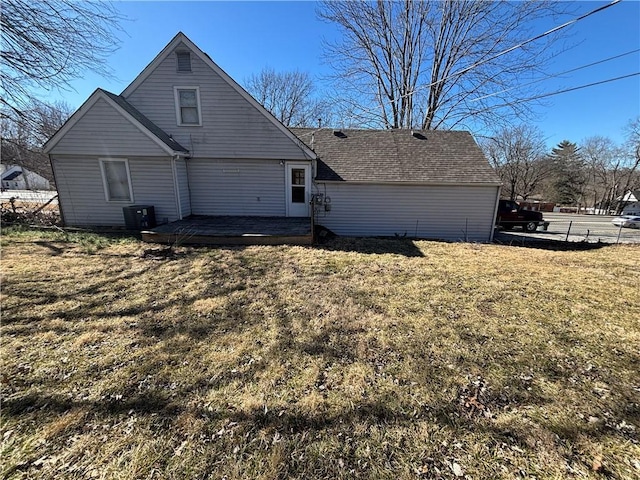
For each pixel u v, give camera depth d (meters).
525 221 15.91
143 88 9.93
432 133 13.27
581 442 2.23
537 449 2.16
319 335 3.67
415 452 2.12
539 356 3.34
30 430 2.23
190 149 10.36
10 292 4.73
